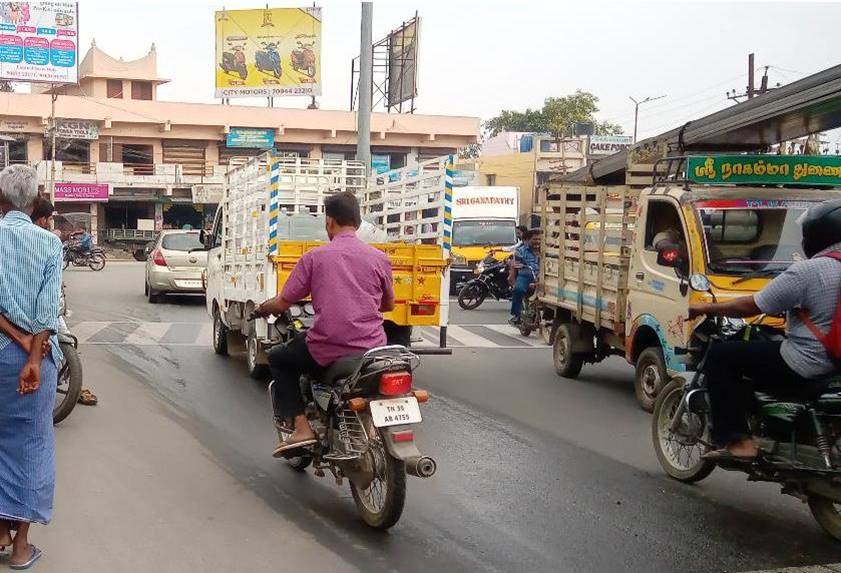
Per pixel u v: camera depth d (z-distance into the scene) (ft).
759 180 27.73
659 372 28.37
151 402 28.73
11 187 14.67
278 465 21.91
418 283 31.76
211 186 142.72
